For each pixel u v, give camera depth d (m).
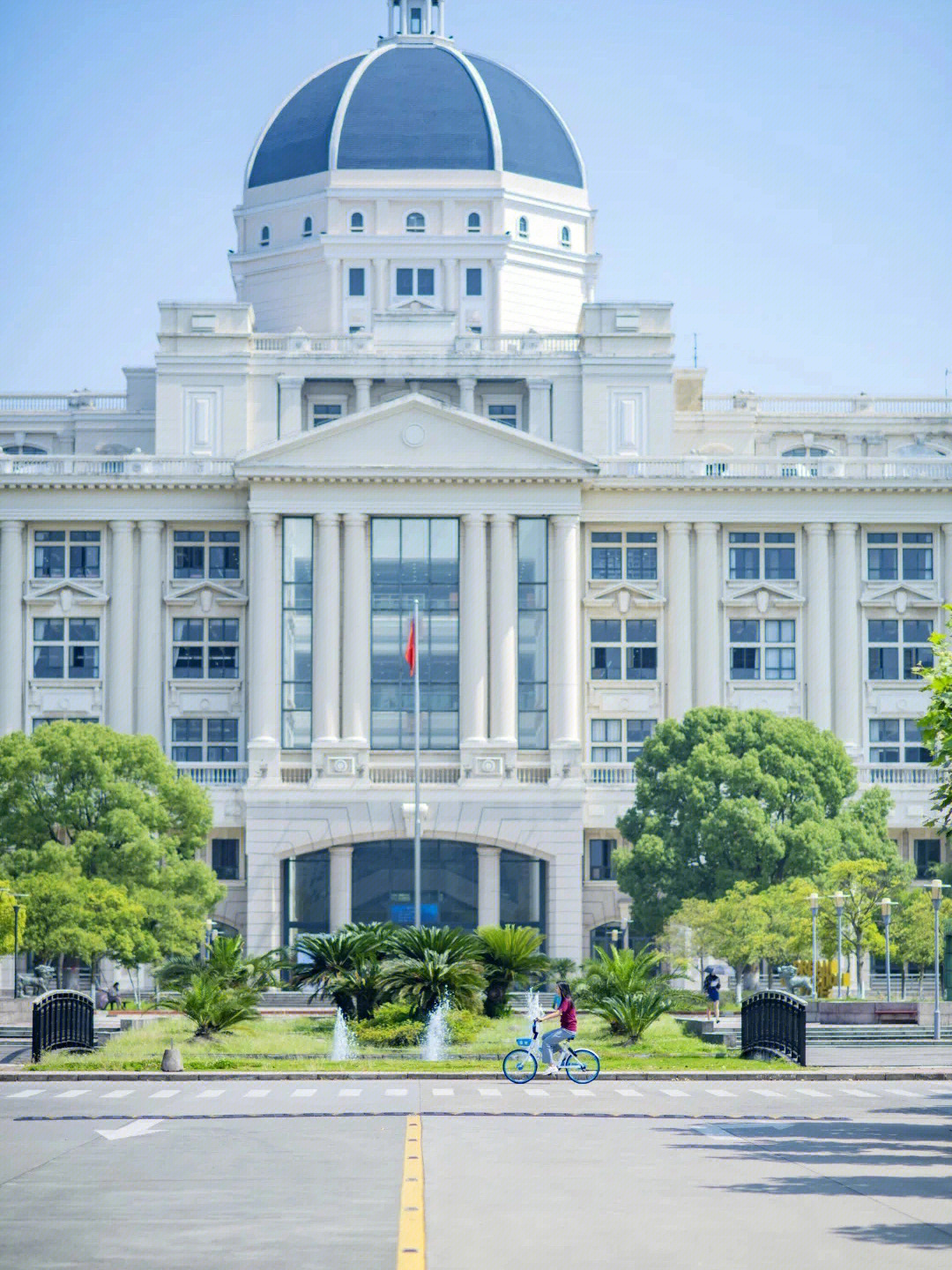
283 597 127.44
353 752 125.00
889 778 129.88
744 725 114.75
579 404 137.25
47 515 130.00
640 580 131.62
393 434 127.56
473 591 126.94
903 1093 52.22
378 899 125.94
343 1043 65.94
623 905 128.00
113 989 109.31
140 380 145.50
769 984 106.75
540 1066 57.94
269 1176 30.50
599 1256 22.56
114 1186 29.27
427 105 156.62
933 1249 23.22
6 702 129.50
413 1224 24.91
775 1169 31.58
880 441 145.12
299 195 156.00
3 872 101.56
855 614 132.62
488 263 154.38
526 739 127.62
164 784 110.06
